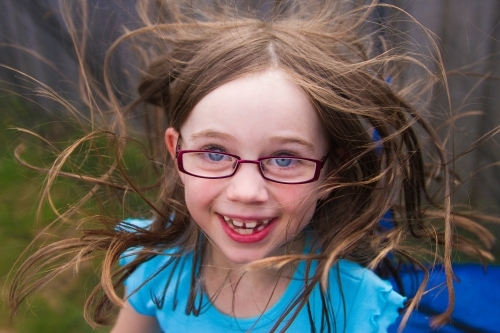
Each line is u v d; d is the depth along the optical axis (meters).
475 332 1.00
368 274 0.78
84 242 0.82
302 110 0.71
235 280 0.79
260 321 0.78
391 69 0.95
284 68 0.72
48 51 1.58
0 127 1.55
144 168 1.04
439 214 0.88
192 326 0.80
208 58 0.74
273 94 0.71
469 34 1.20
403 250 0.82
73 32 1.06
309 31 0.80
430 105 1.06
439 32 1.19
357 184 0.75
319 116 0.72
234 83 0.71
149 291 0.83
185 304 0.81
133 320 0.85
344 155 0.77
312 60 0.74
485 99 1.21
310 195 0.73
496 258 1.16
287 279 0.78
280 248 0.78
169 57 0.85
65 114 1.51
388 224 0.87
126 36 0.92
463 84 1.21
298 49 0.75
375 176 0.79
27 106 1.61
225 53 0.74
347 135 0.75
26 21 1.58
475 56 1.20
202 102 0.72
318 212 0.79
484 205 1.21
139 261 0.83
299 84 0.71
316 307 0.77
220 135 0.71
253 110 0.70
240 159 0.71
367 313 0.76
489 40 1.19
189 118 0.74
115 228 0.84
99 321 0.83
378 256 0.78
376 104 0.78
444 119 1.10
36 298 1.12
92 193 0.85
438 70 1.05
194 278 0.81
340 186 0.74
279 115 0.70
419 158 0.83
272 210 0.72
